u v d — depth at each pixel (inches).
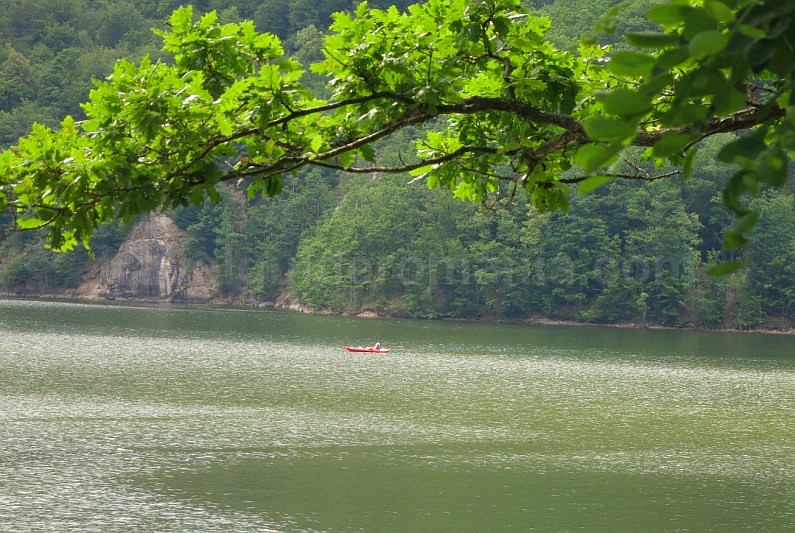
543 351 3887.8
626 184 6284.5
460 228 6486.2
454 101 348.2
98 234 7529.5
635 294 6067.9
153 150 326.6
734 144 122.3
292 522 1226.0
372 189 6717.5
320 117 368.2
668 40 122.4
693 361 3612.2
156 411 2038.6
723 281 5925.2
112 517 1226.6
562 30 7564.0
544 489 1429.6
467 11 367.2
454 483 1453.0
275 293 7249.0
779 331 5930.1
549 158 392.2
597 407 2269.9
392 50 356.8
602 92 127.5
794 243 5984.3
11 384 2399.1
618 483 1481.3
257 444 1697.8
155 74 313.0
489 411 2156.7
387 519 1251.2
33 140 314.5
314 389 2470.5
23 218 318.3
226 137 330.0
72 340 3727.9
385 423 1956.2
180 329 4569.4
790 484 1498.5
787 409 2313.0
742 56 116.7
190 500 1315.2
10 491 1328.7
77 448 1619.1
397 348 3848.4
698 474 1557.6
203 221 7470.5
